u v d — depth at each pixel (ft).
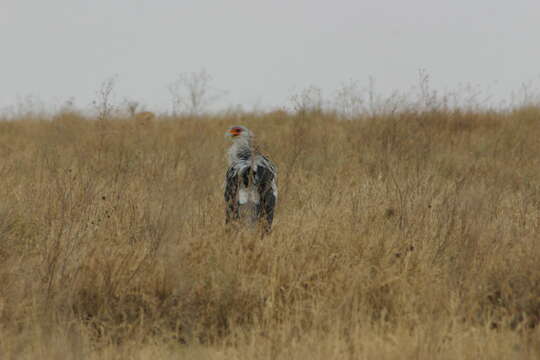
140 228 88.33
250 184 88.17
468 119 183.21
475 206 90.12
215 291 70.28
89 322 66.39
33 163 130.11
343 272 72.79
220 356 60.49
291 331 63.00
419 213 92.79
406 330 61.82
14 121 201.46
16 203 98.94
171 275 71.67
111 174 120.67
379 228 85.97
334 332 62.28
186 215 88.38
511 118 183.73
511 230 87.97
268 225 87.97
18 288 69.26
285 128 171.32
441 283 71.77
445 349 59.57
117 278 71.20
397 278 70.69
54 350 58.18
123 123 173.78
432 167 129.18
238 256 75.51
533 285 70.69
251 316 68.49
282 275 72.84
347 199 100.01
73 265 73.72
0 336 61.11
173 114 188.85
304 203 101.45
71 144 156.25
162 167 117.50
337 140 154.81
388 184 108.17
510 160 141.59
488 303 69.87
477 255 77.46
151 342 63.41
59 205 96.78
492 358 58.29
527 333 63.67
